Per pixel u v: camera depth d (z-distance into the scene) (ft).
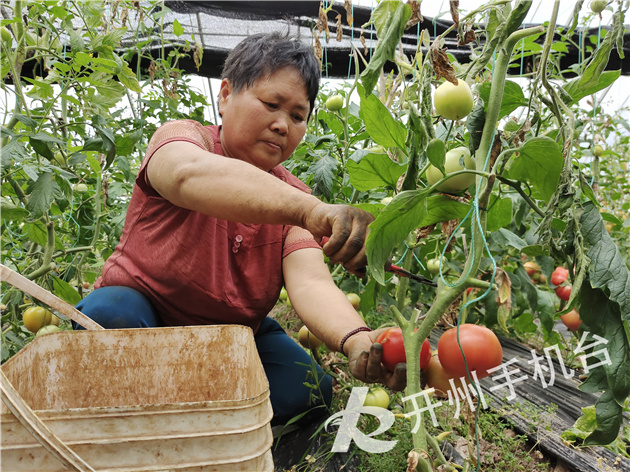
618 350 3.36
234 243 5.03
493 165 3.48
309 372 5.14
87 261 10.15
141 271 5.01
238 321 5.24
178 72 10.60
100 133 6.35
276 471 4.86
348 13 6.08
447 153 3.58
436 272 6.39
